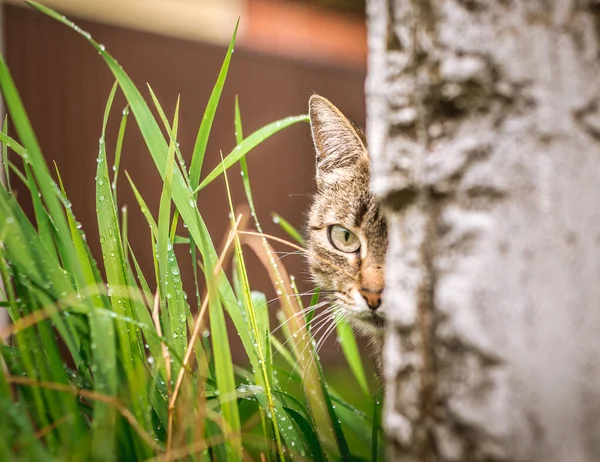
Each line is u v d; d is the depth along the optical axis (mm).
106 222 1008
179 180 1014
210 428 1003
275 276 1082
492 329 825
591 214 829
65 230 973
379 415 1107
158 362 999
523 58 828
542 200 826
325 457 1029
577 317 821
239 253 1021
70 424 972
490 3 834
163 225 1006
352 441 1219
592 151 833
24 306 988
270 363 1046
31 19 1432
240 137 1060
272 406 1010
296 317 1092
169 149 1004
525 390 812
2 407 940
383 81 937
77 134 1457
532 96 827
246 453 1031
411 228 910
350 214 1143
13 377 971
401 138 918
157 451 977
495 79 836
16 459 918
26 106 1428
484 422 822
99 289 986
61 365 982
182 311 1013
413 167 901
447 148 866
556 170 826
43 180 971
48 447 977
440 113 875
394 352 936
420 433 889
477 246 840
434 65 869
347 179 1153
